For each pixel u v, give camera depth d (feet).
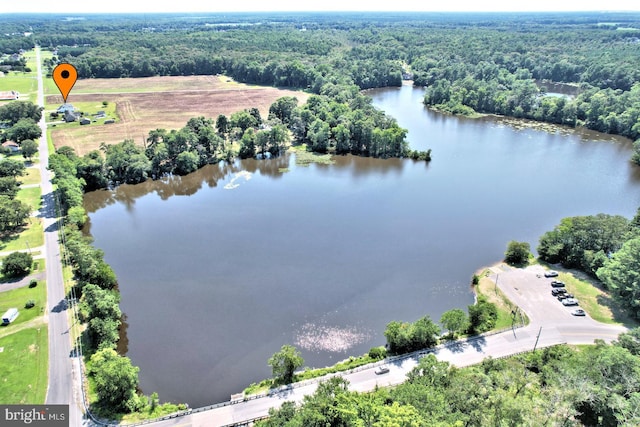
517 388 195.00
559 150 571.69
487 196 440.45
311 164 531.91
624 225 305.32
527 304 273.33
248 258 335.06
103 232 380.17
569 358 211.41
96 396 207.00
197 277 313.12
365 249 345.72
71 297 277.03
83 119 643.86
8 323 253.24
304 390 210.79
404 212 406.62
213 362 240.12
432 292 295.48
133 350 248.32
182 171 503.20
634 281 248.52
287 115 653.30
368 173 502.38
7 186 408.26
